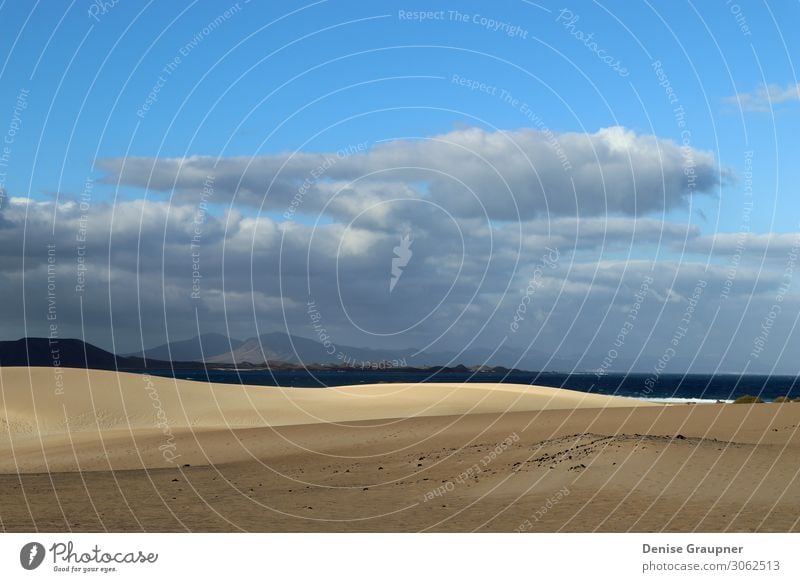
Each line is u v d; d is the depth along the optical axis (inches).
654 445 879.1
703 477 752.3
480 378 7175.2
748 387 7381.9
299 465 1075.9
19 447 1400.1
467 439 1215.6
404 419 1566.2
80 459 1222.3
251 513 721.6
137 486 906.1
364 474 961.5
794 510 642.2
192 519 693.3
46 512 736.3
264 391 2405.3
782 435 1096.2
